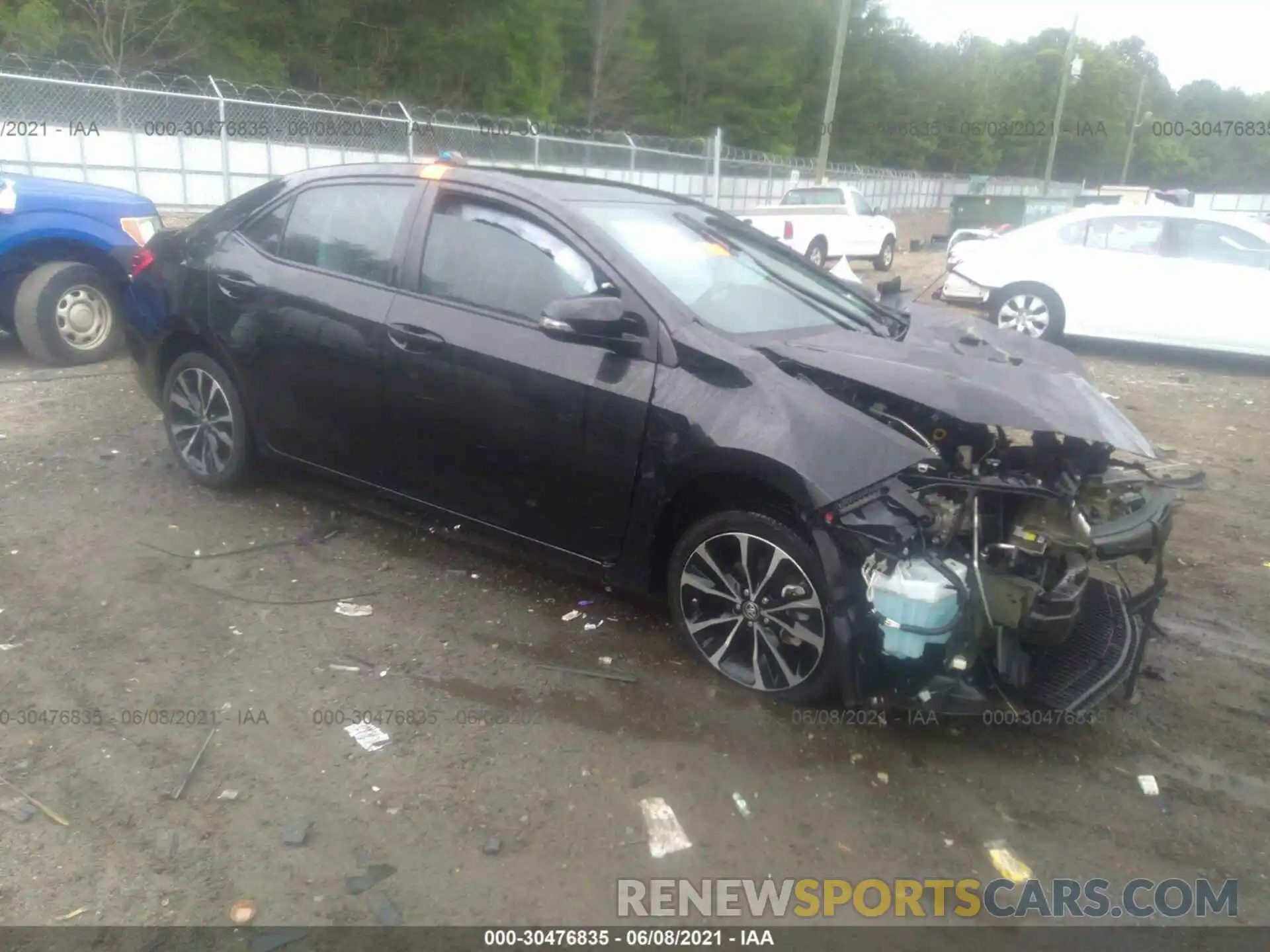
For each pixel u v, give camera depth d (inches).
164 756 128.6
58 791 121.2
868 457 130.3
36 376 302.8
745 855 117.0
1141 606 154.3
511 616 167.0
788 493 133.1
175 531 193.0
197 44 932.0
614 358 149.1
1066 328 441.7
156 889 107.1
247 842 114.6
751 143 1617.9
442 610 168.2
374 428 176.9
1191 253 422.0
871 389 142.3
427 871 111.8
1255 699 154.8
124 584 171.8
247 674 147.4
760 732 138.9
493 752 132.4
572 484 154.9
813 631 137.9
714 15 1596.9
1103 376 401.7
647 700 144.9
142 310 210.1
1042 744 140.6
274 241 192.4
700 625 150.3
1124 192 1141.7
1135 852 120.6
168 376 211.8
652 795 125.6
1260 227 415.2
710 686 148.8
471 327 161.9
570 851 116.0
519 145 893.8
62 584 170.7
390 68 1176.2
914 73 2047.2
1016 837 122.3
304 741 132.9
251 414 198.1
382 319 171.0
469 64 1224.8
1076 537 135.6
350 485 188.9
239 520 199.0
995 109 2330.2
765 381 139.6
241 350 191.9
